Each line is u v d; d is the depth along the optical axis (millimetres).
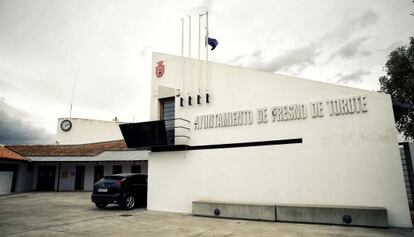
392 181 8086
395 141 8211
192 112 11922
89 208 12422
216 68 11680
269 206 8992
